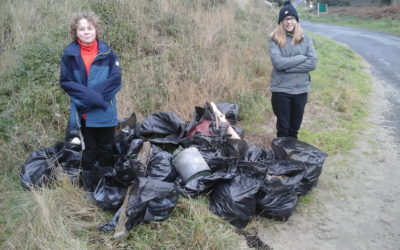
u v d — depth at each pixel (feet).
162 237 10.44
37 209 10.48
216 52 24.71
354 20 100.07
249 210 11.28
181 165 12.53
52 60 18.51
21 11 21.79
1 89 16.72
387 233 11.60
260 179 11.79
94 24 11.13
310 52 14.53
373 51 49.19
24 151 14.11
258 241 10.77
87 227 10.46
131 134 14.78
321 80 28.68
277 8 61.00
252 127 19.10
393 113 23.62
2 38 20.38
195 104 19.49
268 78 24.71
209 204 11.89
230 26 30.71
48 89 16.70
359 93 27.30
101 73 11.23
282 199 11.64
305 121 20.83
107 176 11.46
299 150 13.69
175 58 22.45
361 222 12.10
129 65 20.85
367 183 14.57
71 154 12.98
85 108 11.24
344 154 17.03
